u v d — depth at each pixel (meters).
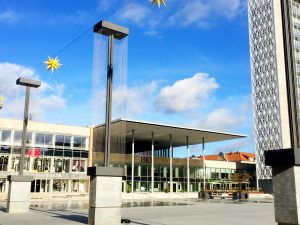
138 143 71.75
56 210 21.23
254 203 32.44
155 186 58.09
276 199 8.11
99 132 16.20
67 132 51.31
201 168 67.44
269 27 109.81
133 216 17.22
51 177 48.44
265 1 112.38
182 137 62.50
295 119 8.13
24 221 14.17
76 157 51.41
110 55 13.61
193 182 65.00
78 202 33.75
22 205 18.89
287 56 8.50
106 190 12.80
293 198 7.76
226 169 75.50
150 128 52.66
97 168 12.66
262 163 101.12
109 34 13.81
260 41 112.44
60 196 44.31
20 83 19.17
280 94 102.88
